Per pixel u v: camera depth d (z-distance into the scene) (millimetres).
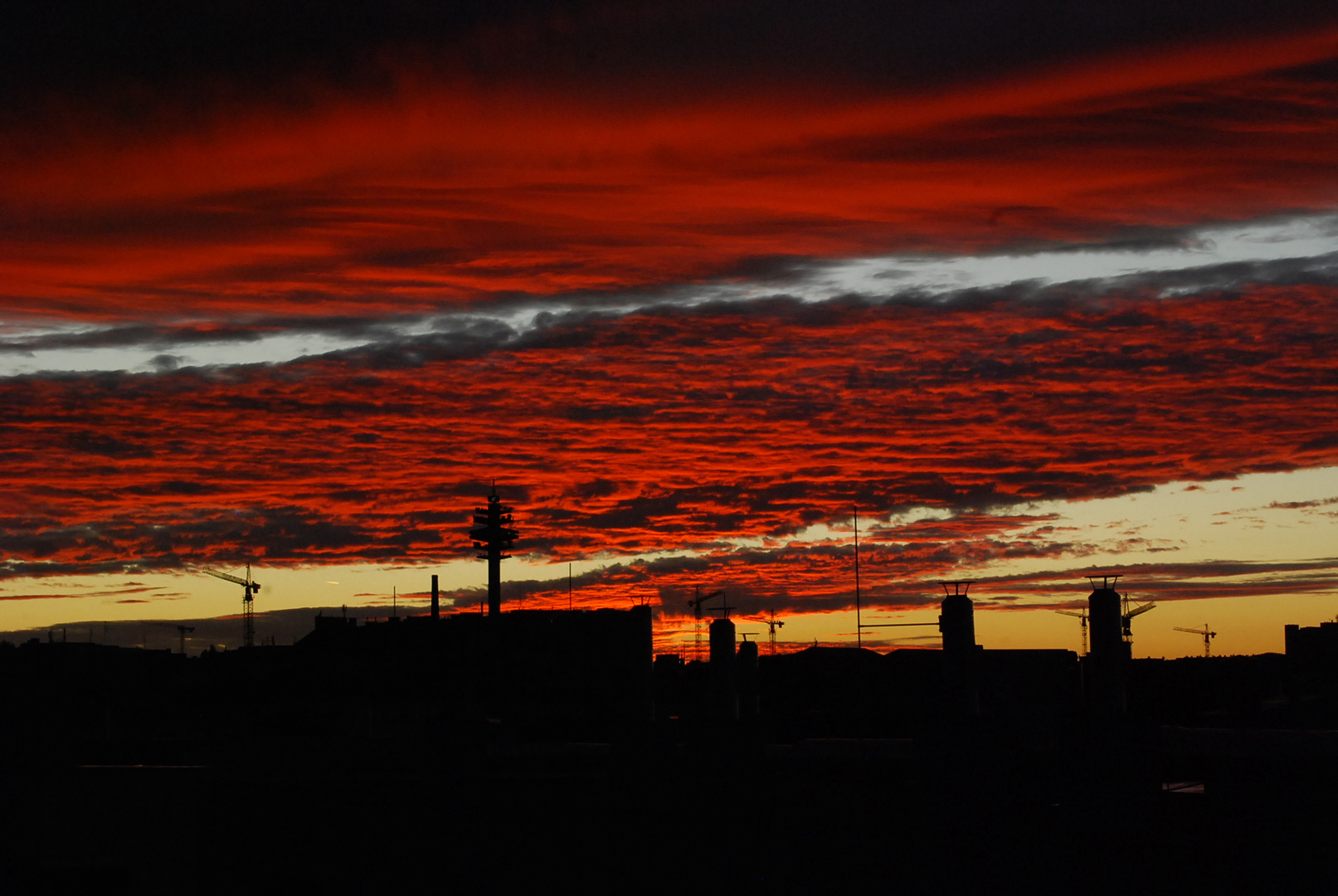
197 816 21422
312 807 23266
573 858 21609
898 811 18703
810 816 19516
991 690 38688
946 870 17500
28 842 19625
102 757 33938
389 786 23312
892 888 18094
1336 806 16719
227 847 23156
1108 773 16922
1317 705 43156
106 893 19844
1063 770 17312
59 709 21203
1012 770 17578
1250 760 19797
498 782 24000
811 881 19047
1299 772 19297
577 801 22469
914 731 18109
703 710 39188
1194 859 16234
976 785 17516
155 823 20125
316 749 29109
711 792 21672
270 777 28828
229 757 29766
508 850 22125
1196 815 16875
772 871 19609
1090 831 16781
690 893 20438
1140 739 16875
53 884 19609
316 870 22781
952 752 17719
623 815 21547
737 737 21906
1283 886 15680
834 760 25594
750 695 43688
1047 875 16875
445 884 22203
